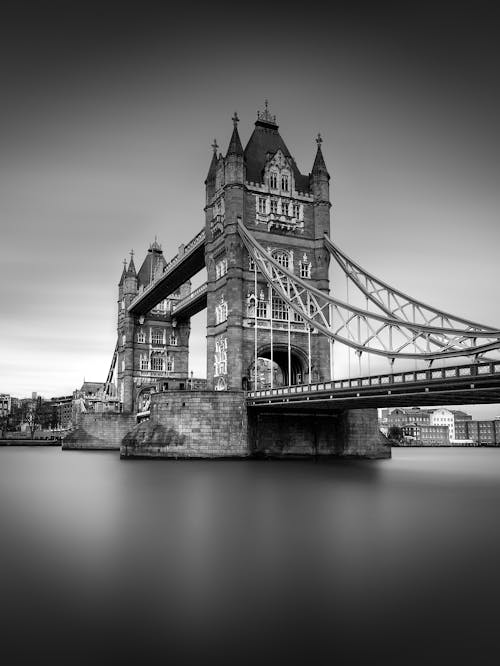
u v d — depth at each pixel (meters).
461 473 53.03
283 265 68.19
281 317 67.19
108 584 14.95
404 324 44.12
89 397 150.12
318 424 63.44
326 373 67.06
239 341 63.97
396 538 20.17
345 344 50.16
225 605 13.39
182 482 39.19
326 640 11.57
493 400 42.19
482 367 34.53
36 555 17.91
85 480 41.06
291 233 69.19
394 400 45.56
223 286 68.38
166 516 25.09
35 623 12.51
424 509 27.17
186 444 60.56
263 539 20.11
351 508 27.42
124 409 103.56
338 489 35.19
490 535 20.78
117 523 23.44
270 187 69.38
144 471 48.31
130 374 104.88
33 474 46.44
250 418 60.53
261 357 68.81
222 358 67.25
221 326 68.12
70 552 18.30
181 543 19.50
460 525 22.73
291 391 54.06
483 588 14.50
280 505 28.38
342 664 10.62
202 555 17.88
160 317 108.94
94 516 25.16
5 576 15.69
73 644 11.47
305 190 72.75
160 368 107.25
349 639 11.59
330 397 48.38
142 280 109.19
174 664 10.64
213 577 15.49
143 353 106.69
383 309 58.94
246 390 62.00
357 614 12.81
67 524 23.22
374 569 16.11
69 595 14.16
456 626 12.17
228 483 38.53
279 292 59.69
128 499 30.80
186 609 13.22
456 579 15.19
